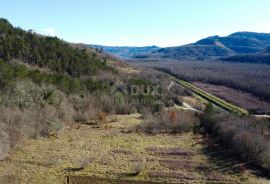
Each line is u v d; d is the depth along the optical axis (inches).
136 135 1589.6
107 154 1253.1
